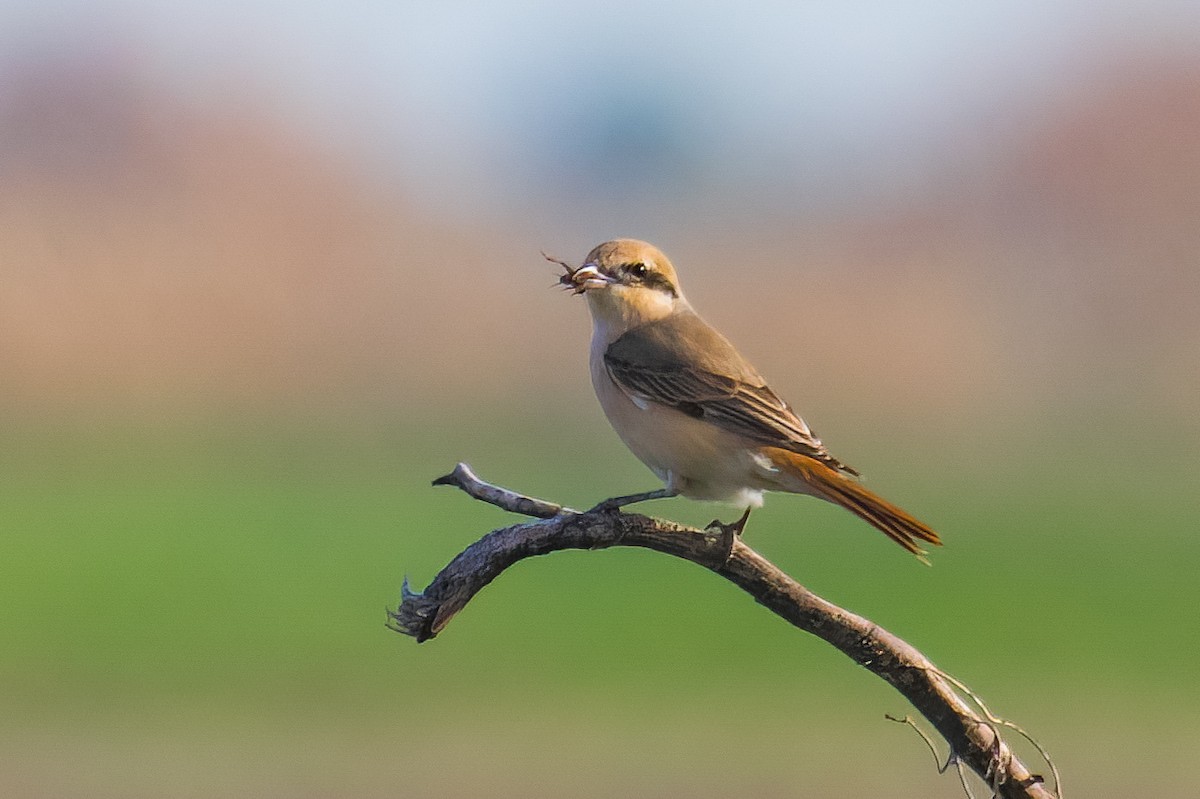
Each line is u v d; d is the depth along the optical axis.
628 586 17.00
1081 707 12.88
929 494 21.55
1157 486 22.23
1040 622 15.03
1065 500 21.17
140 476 21.69
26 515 19.31
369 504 19.84
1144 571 17.22
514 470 21.44
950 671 13.79
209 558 17.16
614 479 20.62
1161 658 14.12
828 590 15.98
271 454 23.53
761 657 14.81
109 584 16.27
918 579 16.50
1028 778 5.38
